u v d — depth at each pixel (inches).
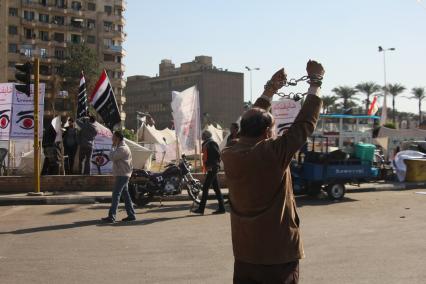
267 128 120.4
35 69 546.3
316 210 485.4
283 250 114.8
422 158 771.4
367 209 492.1
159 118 5831.7
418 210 484.7
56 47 3454.7
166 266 266.5
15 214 457.7
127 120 6240.2
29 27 3368.6
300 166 575.2
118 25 3772.1
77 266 266.2
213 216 446.3
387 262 274.7
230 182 119.0
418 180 758.5
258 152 113.4
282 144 112.6
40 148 618.5
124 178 411.8
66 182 605.6
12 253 296.8
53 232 365.4
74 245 319.3
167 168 515.5
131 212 420.5
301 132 113.4
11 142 716.0
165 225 396.8
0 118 619.5
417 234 357.7
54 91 3021.7
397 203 539.5
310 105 115.8
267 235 114.4
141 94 6102.4
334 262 274.4
